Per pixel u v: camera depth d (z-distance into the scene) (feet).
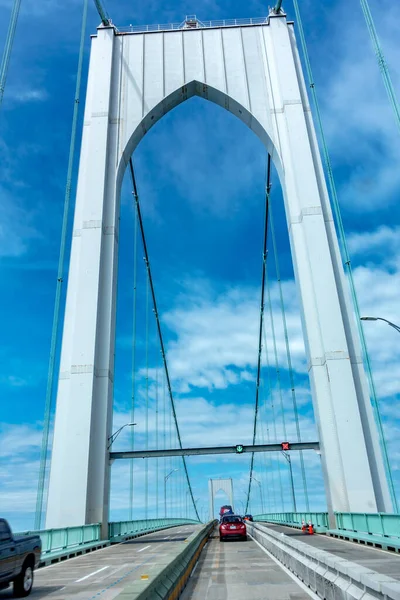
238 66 139.03
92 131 129.29
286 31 140.67
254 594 30.04
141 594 16.96
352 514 81.66
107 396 104.99
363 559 48.47
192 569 44.83
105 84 135.44
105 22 146.00
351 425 97.45
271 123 131.13
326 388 102.83
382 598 17.52
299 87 133.28
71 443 98.17
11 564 32.53
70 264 115.03
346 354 102.99
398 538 59.93
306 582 33.58
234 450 104.73
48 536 64.85
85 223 118.21
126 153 132.46
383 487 94.68
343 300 109.50
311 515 109.81
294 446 102.89
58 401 102.94
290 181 123.24
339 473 96.27
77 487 95.25
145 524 143.02
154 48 142.61
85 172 124.67
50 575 47.24
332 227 116.67
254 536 93.71
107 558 64.39
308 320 108.78
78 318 108.68
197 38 143.64
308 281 112.27
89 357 105.19
